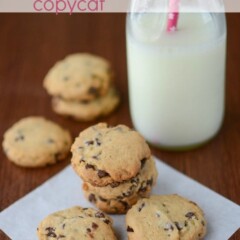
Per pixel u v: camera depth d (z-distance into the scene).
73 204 0.39
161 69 0.39
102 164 0.35
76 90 0.45
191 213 0.35
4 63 0.54
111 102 0.47
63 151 0.43
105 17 0.59
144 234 0.34
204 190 0.39
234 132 0.44
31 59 0.54
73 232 0.35
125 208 0.38
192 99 0.41
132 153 0.36
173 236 0.34
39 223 0.37
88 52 0.54
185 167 0.42
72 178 0.41
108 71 0.47
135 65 0.41
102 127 0.38
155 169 0.38
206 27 0.39
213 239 0.35
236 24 0.56
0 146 0.44
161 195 0.37
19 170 0.42
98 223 0.35
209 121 0.42
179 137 0.42
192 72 0.39
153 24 0.39
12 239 0.36
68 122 0.47
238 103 0.47
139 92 0.42
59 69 0.47
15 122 0.47
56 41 0.56
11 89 0.50
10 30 0.58
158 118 0.42
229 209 0.37
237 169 0.41
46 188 0.40
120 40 0.56
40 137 0.43
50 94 0.47
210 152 0.43
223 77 0.42
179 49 0.39
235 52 0.52
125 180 0.36
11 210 0.38
